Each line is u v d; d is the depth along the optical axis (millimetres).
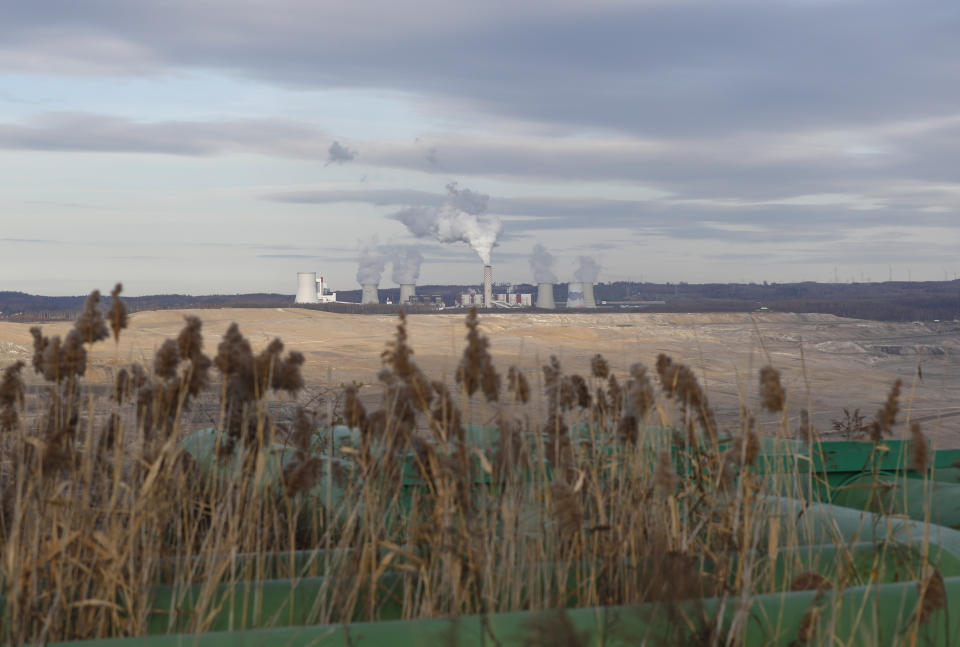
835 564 3504
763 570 3391
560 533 3379
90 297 3355
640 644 2586
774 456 4160
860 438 5578
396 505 3754
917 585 2992
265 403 3434
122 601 3109
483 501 3301
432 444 3240
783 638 2812
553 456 3633
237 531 3328
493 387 3230
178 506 3494
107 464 3562
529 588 3055
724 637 2734
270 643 2492
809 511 4121
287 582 3145
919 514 4758
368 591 3158
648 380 3543
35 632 2824
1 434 3658
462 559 3008
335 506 4055
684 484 3602
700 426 3590
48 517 3143
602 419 4102
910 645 2803
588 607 2920
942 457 5777
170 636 2512
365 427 3352
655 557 2996
